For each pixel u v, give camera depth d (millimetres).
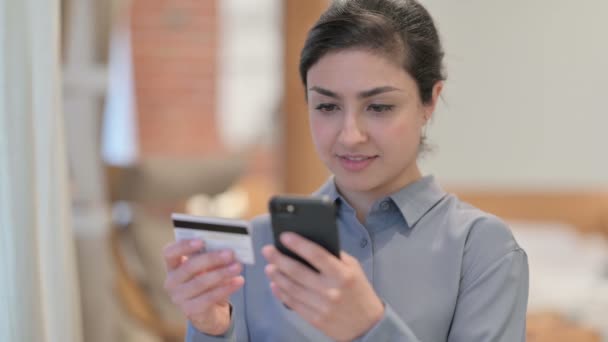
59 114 1234
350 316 846
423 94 1051
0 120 1141
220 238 921
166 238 2258
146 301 2086
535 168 3684
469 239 1067
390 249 1088
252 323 1128
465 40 3592
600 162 3678
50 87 1194
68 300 1268
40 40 1175
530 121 3652
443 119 3639
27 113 1153
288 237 842
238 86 4328
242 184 4121
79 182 1983
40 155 1205
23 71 1149
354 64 975
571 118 3656
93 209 1995
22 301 1148
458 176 3676
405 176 1121
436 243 1081
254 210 4078
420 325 1035
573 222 3695
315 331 1073
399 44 992
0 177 1145
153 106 4246
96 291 1996
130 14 4156
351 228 1115
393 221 1107
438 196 1125
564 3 3576
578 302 2500
